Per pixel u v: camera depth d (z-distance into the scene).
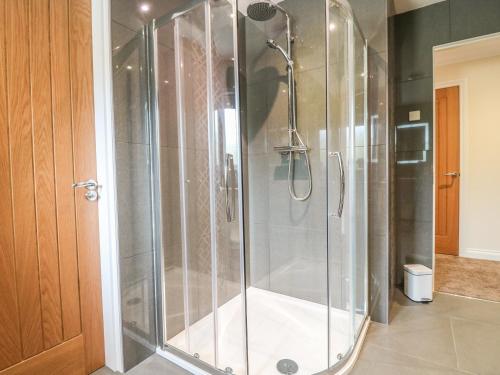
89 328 1.43
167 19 1.57
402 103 2.46
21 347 1.20
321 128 1.97
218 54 1.73
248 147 2.28
